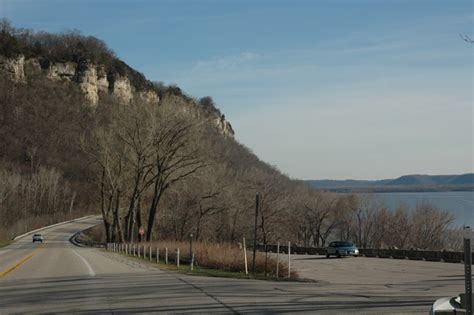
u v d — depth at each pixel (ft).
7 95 514.27
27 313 37.65
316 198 299.99
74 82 606.14
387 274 90.33
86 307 40.04
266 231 248.93
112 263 100.07
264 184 253.44
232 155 268.41
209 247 102.42
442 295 50.85
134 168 207.00
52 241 312.71
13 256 131.54
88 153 211.82
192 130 197.57
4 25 625.82
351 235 304.71
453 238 270.46
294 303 42.47
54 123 515.50
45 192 467.93
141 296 46.75
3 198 390.01
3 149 484.33
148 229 207.10
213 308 39.37
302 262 129.29
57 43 643.04
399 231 282.97
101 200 224.74
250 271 82.84
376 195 305.53
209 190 228.43
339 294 50.31
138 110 200.23
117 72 652.48
